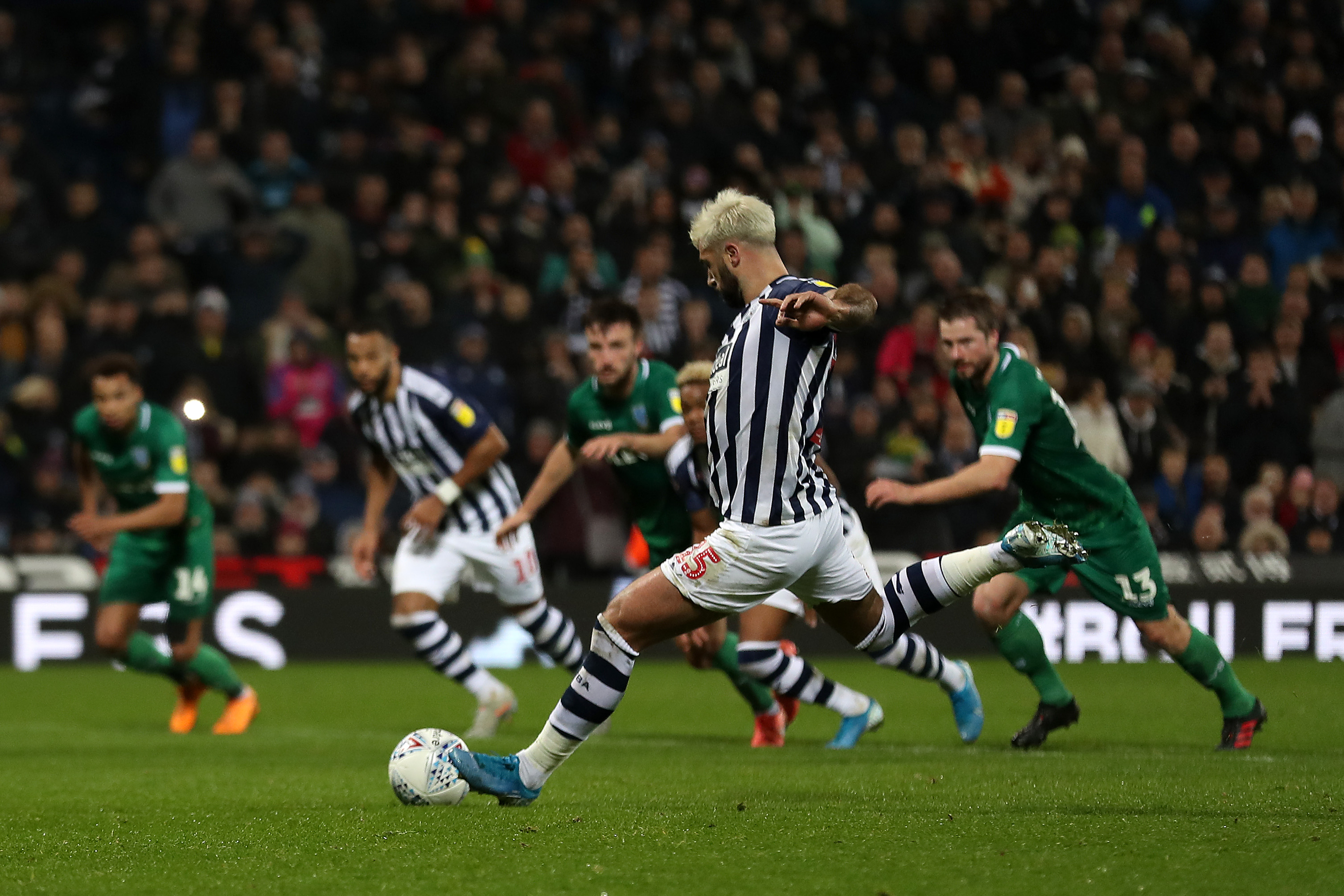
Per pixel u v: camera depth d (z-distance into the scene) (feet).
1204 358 163.22
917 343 160.15
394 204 176.76
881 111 197.98
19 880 41.78
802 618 141.59
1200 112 202.69
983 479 72.38
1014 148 193.77
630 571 144.05
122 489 94.94
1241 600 140.26
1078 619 138.21
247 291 164.14
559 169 179.11
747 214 50.78
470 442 89.71
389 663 140.87
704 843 45.75
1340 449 158.10
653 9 209.56
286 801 58.39
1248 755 74.18
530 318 161.27
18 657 138.10
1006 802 54.13
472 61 186.70
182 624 95.71
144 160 183.21
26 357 156.66
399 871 42.14
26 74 193.77
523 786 52.85
